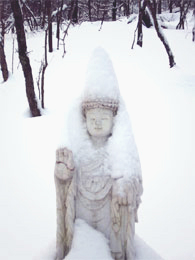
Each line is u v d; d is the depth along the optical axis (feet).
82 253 7.10
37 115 23.06
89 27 43.01
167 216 13.03
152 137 18.24
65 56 33.19
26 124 21.49
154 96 23.44
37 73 30.40
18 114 23.44
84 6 59.62
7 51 39.58
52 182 15.56
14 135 20.22
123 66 29.22
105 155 7.67
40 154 17.87
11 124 21.84
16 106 25.09
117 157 7.47
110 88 7.55
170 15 59.11
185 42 36.68
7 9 50.01
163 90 24.49
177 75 27.68
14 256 11.37
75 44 36.29
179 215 13.06
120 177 7.30
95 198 7.50
